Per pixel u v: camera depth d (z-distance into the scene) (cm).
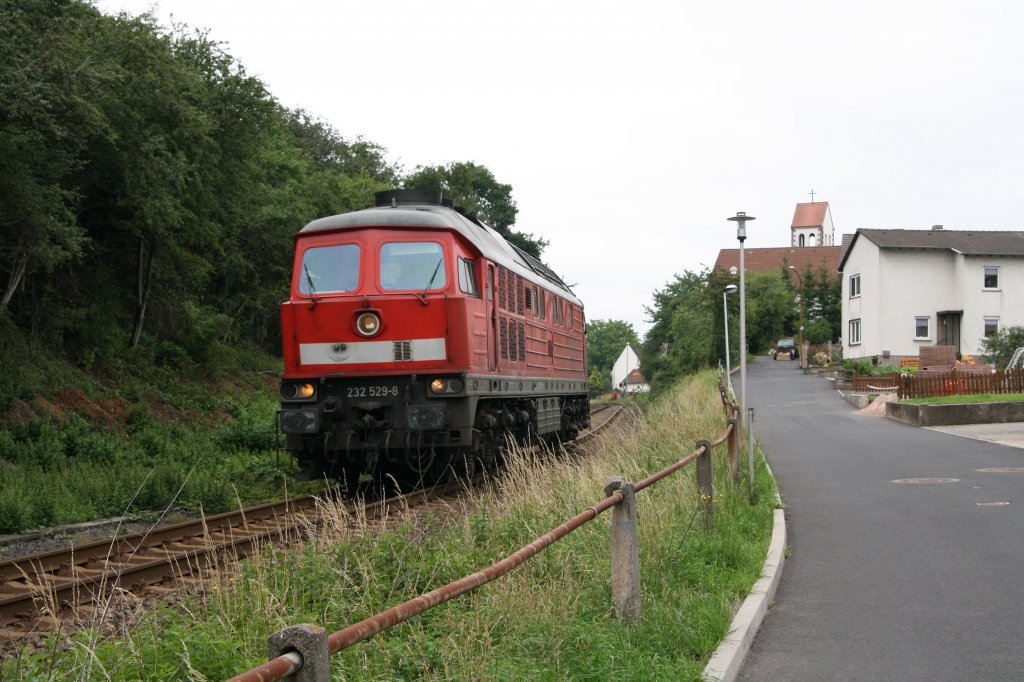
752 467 1256
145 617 561
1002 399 2864
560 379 2058
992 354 4188
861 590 811
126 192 2417
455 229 1401
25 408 1934
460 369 1359
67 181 2348
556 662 496
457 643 475
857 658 623
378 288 1386
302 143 6209
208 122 2603
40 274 2481
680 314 6394
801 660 621
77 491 1407
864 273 5319
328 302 1387
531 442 1834
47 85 1720
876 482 1481
